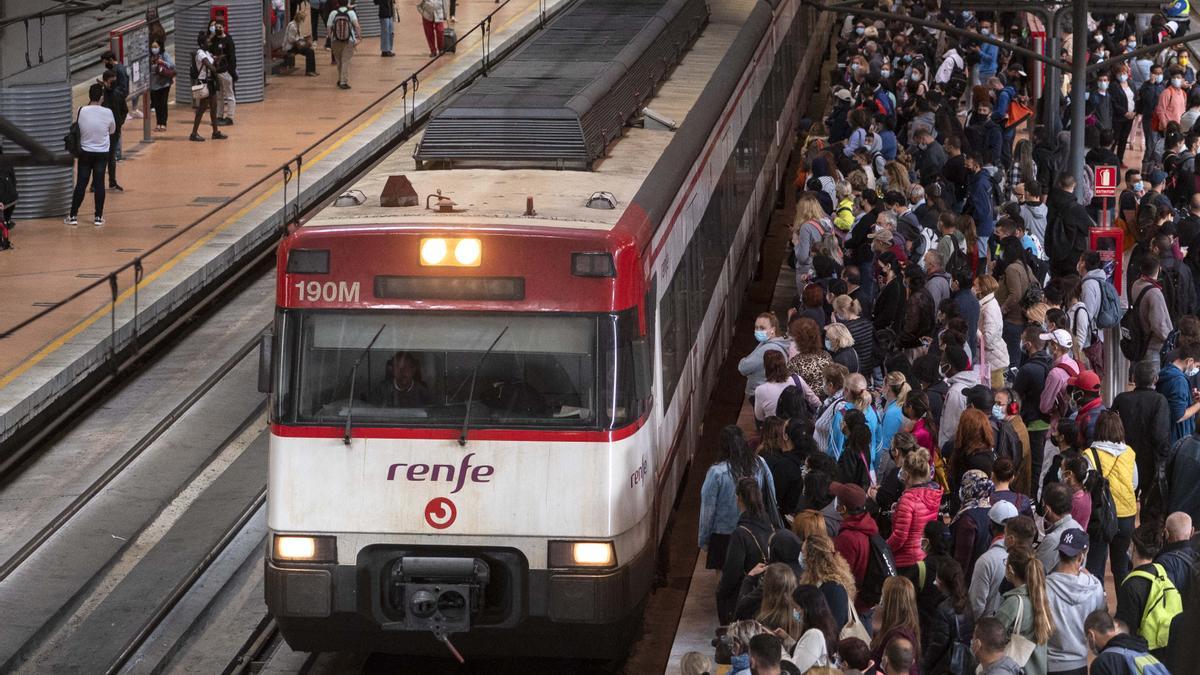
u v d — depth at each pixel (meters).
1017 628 24.42
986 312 40.72
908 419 33.97
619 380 28.08
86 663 32.25
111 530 38.88
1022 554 24.66
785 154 69.94
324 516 28.30
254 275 62.69
